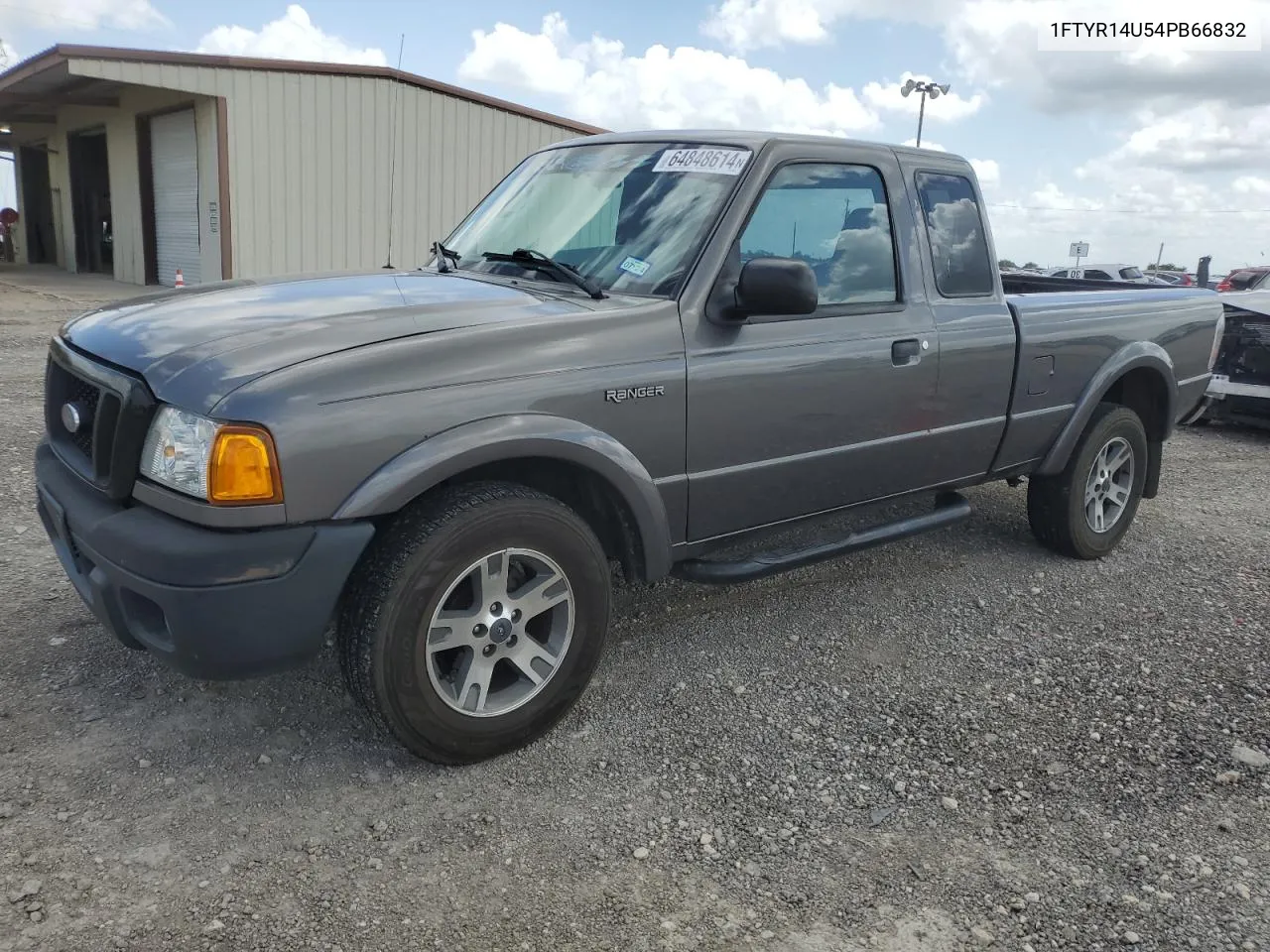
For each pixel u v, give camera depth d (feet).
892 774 10.14
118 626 9.00
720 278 11.18
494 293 11.02
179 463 8.41
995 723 11.30
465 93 61.82
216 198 55.42
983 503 20.38
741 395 11.30
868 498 13.48
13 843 8.35
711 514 11.57
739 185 11.54
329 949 7.39
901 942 7.78
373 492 8.62
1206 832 9.38
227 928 7.54
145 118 62.34
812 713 11.36
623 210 12.13
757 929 7.84
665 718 11.11
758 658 12.75
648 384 10.44
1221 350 29.14
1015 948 7.77
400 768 9.84
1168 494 22.27
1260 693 12.26
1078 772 10.34
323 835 8.76
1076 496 16.39
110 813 8.85
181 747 9.97
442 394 9.07
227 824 8.82
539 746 10.41
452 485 9.64
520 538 9.62
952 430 14.01
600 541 11.37
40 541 15.15
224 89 53.42
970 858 8.86
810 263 12.25
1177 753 10.78
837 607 14.58
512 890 8.17
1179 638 13.92
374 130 58.95
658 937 7.70
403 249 61.87
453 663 9.92
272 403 8.29
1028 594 15.40
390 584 8.91
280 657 8.66
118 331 9.88
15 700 10.61
